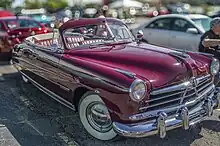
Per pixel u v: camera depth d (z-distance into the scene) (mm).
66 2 39031
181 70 3807
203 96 4016
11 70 7867
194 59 4293
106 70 3701
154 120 3510
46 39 6234
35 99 5660
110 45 4793
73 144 3957
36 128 4434
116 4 28578
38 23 9625
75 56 4348
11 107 5270
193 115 3797
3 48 8555
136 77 3486
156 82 3561
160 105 3580
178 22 8898
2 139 4086
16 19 9086
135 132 3430
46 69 4855
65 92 4395
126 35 5262
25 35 8633
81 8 29062
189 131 4293
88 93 3916
